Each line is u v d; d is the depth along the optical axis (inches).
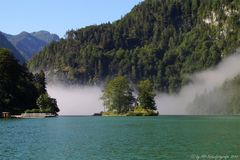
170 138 3026.6
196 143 2682.1
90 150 2389.3
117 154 2233.0
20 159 2084.2
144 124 4943.4
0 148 2474.2
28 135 3331.7
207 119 6929.1
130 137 3144.7
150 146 2556.6
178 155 2176.4
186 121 5890.8
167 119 6801.2
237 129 3885.3
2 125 4638.3
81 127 4328.3
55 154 2241.6
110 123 5226.4
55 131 3759.8
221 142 2721.5
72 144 2684.5
